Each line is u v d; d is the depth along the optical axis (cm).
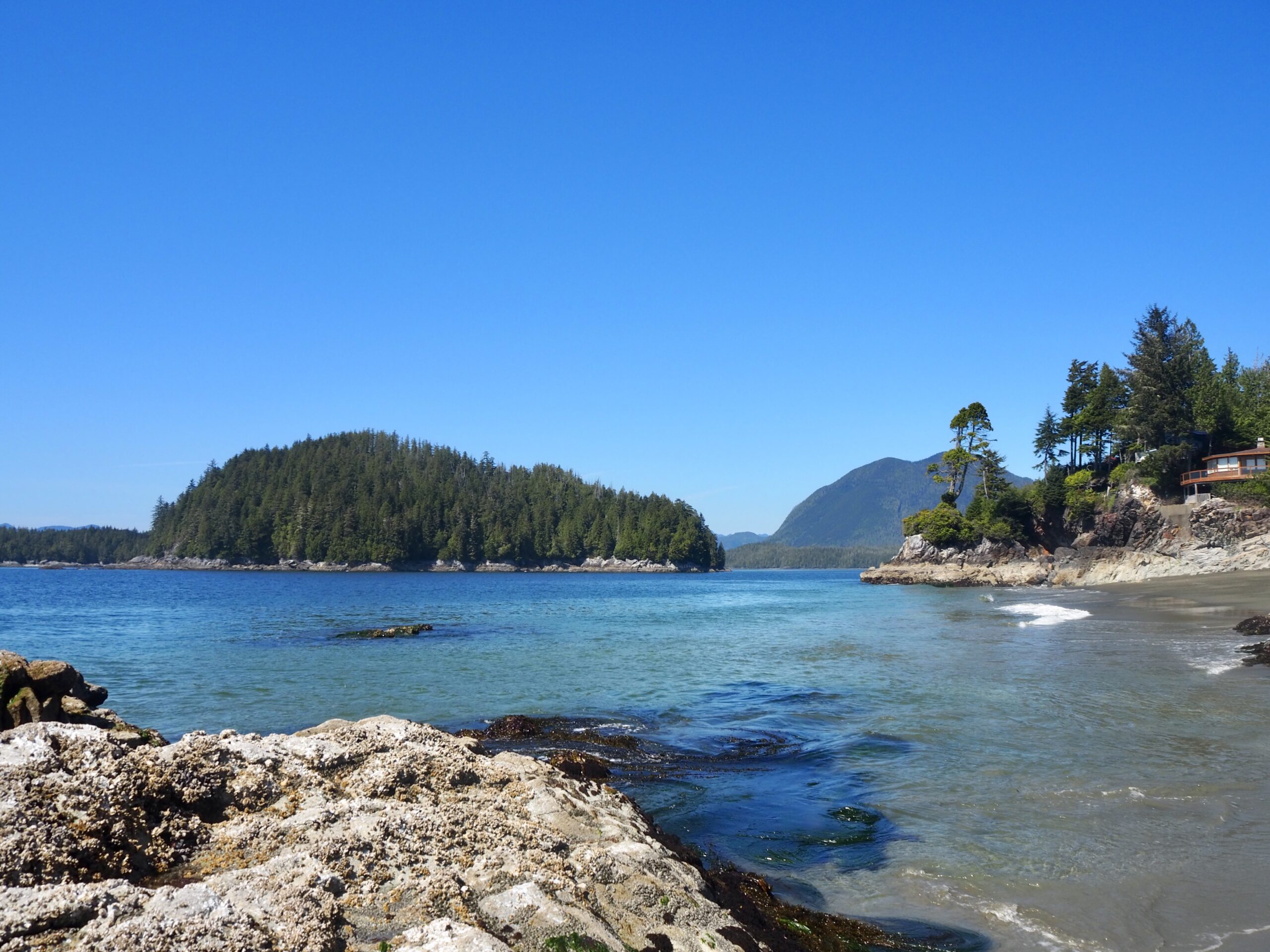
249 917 439
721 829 1091
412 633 4050
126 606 6650
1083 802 1167
